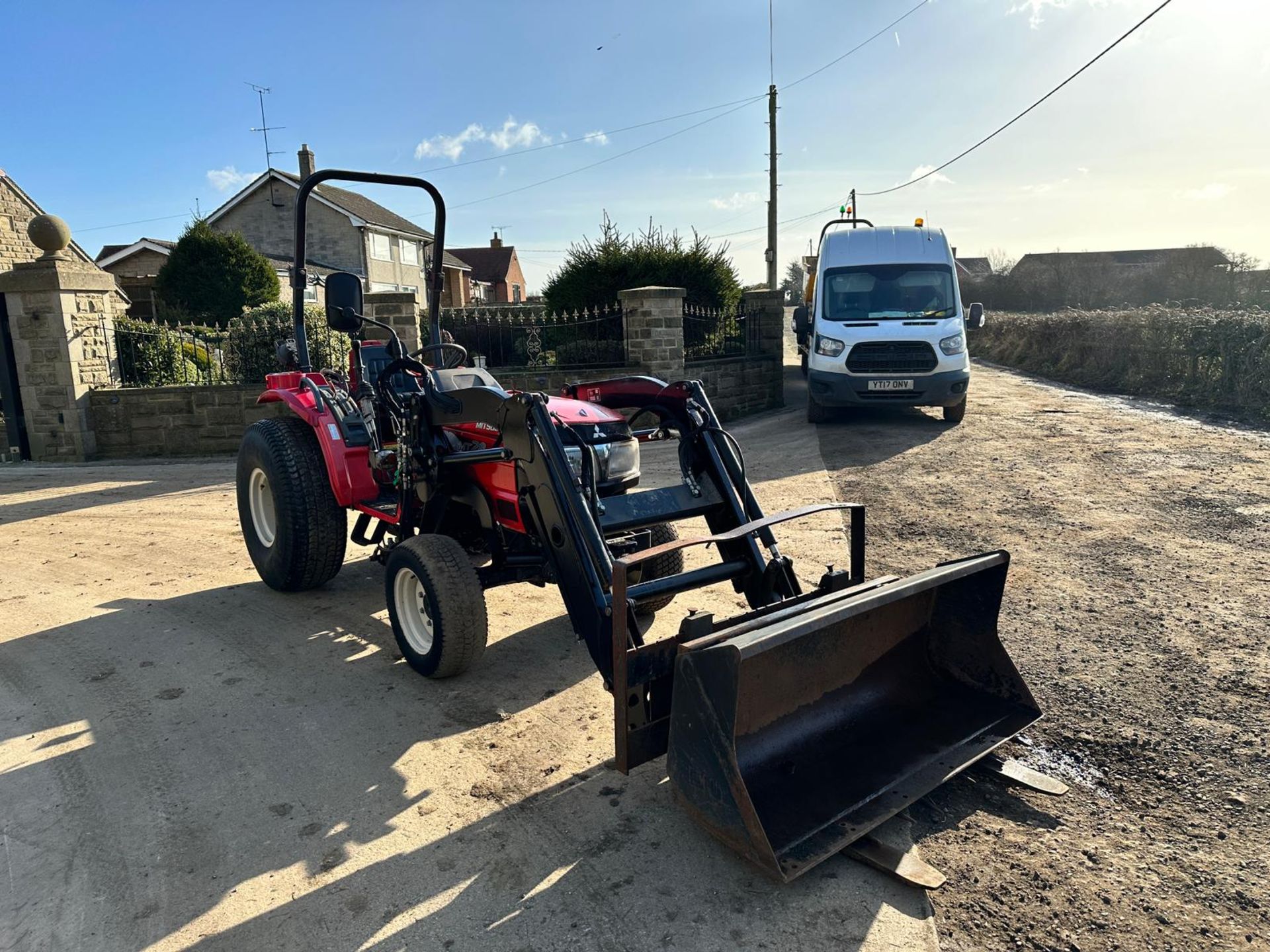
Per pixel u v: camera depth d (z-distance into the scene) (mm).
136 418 11133
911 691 3322
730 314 14516
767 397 14648
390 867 2707
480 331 14188
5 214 18703
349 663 4285
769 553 3596
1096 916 2408
